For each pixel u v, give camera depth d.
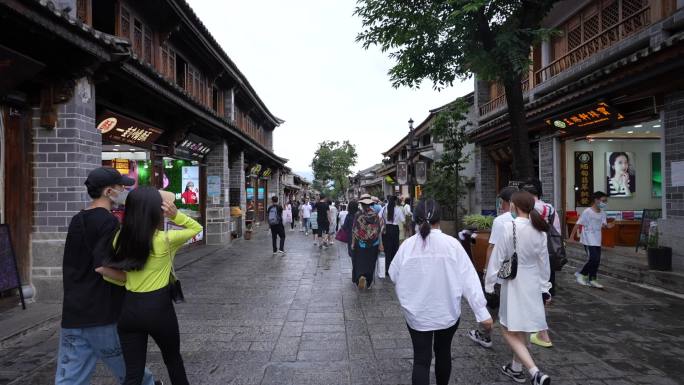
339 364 4.13
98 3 8.75
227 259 11.25
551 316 5.66
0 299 5.65
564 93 9.16
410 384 3.69
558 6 11.33
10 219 5.83
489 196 16.23
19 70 4.76
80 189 6.13
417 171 15.15
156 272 2.75
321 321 5.57
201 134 13.01
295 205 28.50
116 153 9.82
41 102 5.95
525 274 3.66
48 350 4.46
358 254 7.50
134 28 9.79
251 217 21.27
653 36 8.16
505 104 15.13
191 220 2.97
